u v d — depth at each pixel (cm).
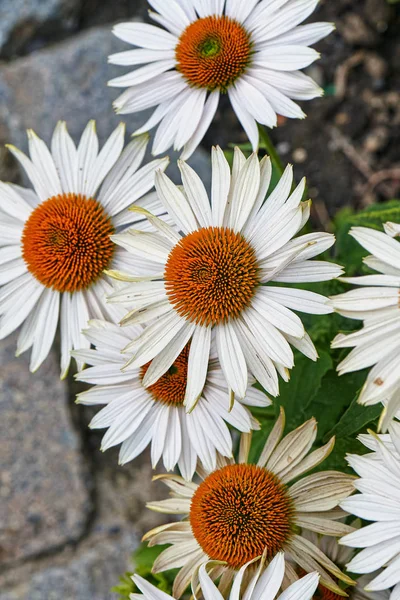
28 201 61
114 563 74
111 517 76
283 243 52
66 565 75
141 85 60
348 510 50
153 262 54
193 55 59
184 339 53
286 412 57
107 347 56
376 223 64
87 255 58
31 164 60
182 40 59
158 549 65
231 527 53
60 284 59
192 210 53
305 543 53
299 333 51
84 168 59
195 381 52
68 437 76
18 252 60
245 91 58
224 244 52
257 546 53
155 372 53
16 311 60
